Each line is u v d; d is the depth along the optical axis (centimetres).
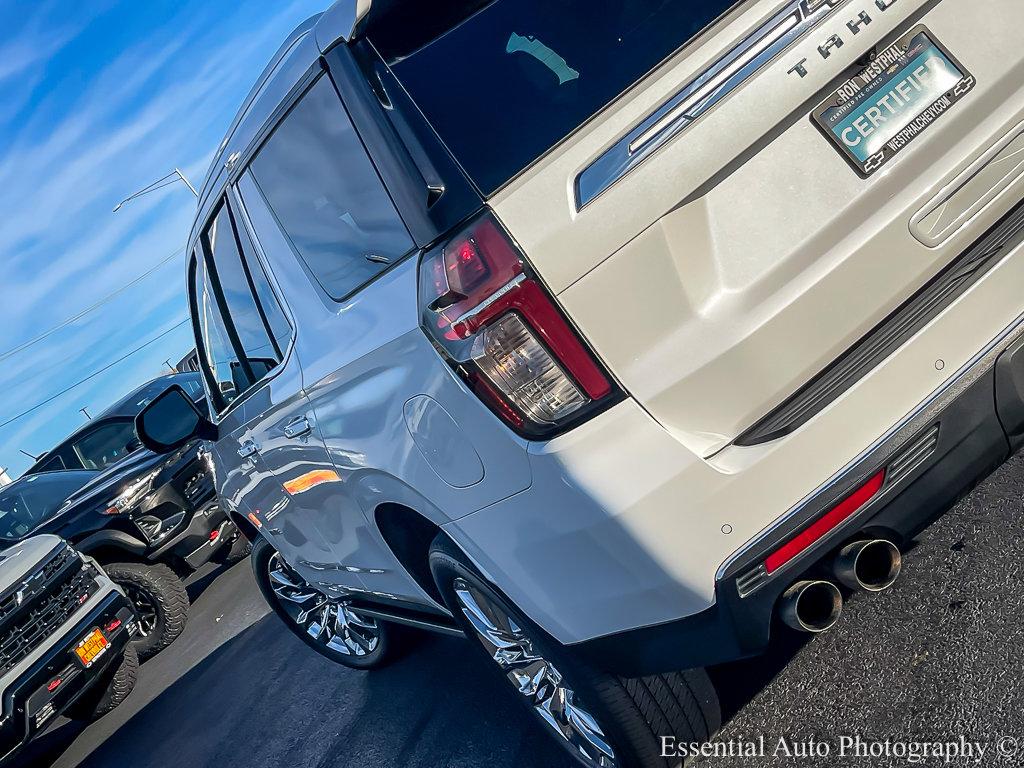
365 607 366
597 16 193
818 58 185
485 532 217
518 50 197
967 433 193
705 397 187
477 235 187
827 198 189
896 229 193
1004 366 192
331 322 252
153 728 554
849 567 189
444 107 197
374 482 260
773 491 185
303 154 239
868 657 254
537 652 242
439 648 415
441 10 208
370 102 206
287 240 266
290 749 405
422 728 352
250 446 343
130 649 626
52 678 531
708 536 186
